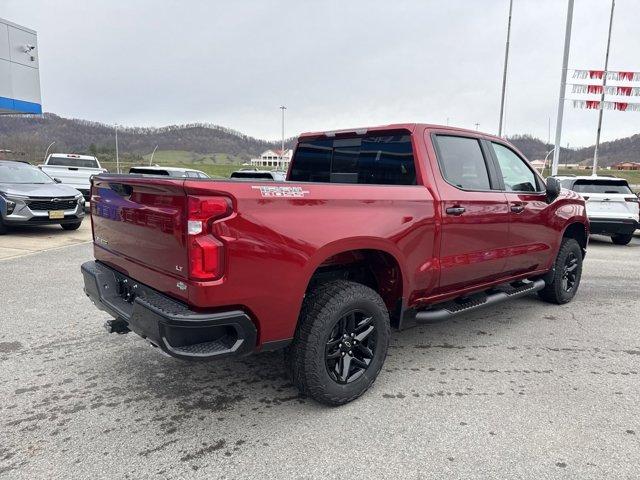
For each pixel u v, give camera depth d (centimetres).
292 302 283
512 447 275
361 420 304
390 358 409
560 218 519
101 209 354
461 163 404
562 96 1759
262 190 268
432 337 462
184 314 253
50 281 642
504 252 440
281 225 273
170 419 302
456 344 444
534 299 606
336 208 302
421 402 328
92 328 463
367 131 407
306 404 323
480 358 410
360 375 325
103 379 357
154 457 262
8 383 347
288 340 288
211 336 266
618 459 264
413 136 373
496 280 453
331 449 271
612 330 487
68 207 1055
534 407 322
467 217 389
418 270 357
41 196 1012
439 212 365
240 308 266
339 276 360
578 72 1731
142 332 276
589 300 604
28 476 244
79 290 597
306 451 269
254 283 265
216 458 262
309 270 287
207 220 250
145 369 375
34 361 386
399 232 335
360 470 252
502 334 472
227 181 258
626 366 395
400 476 248
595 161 2403
